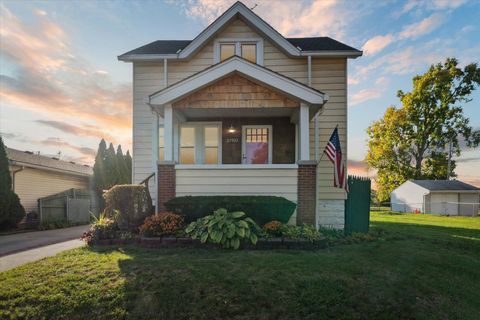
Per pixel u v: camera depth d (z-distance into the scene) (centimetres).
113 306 340
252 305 345
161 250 542
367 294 377
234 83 743
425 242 780
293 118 923
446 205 2784
